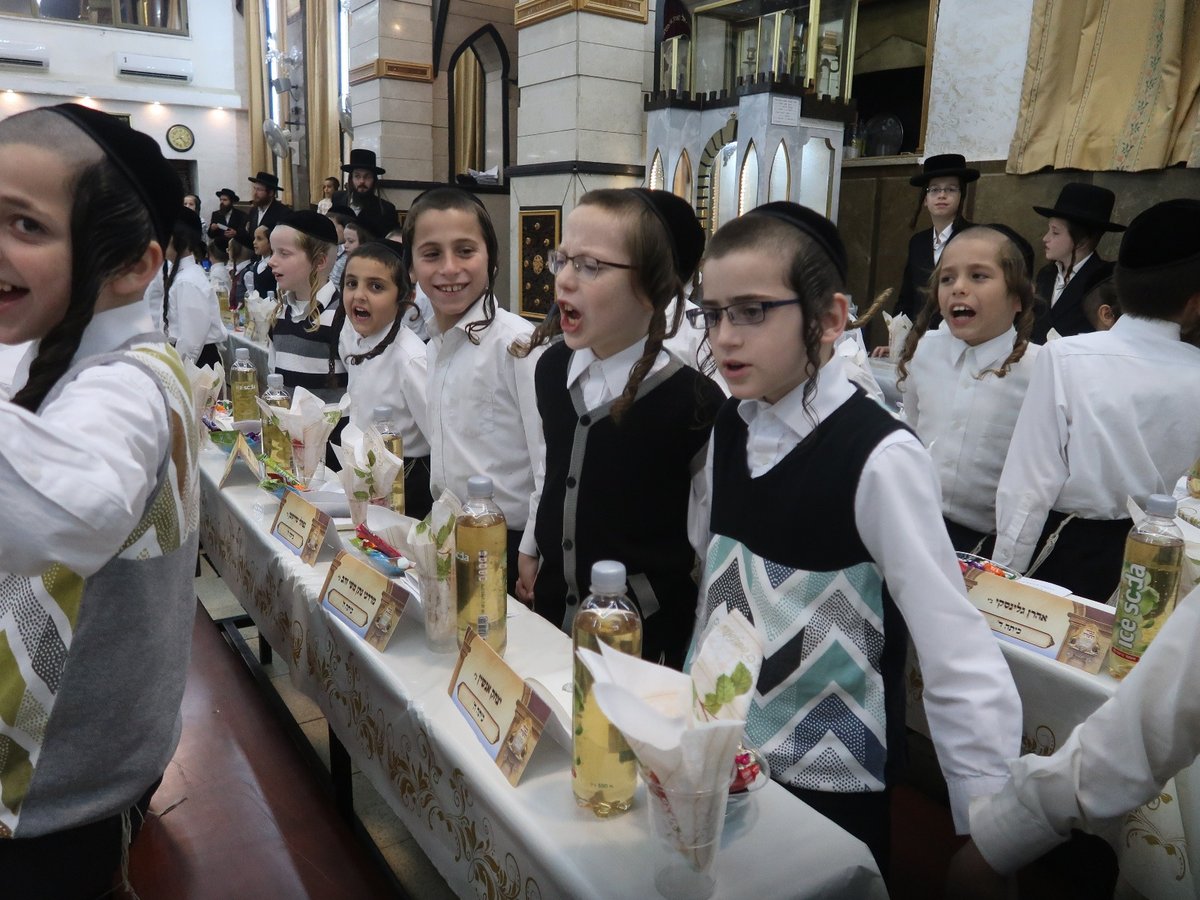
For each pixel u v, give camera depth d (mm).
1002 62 4930
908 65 6047
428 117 8195
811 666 1037
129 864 1225
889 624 1052
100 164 840
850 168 5902
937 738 985
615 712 718
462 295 1807
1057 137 4645
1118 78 4363
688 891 785
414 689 1143
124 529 779
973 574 1433
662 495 1402
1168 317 1562
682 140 5434
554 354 1515
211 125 13938
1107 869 1548
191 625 1051
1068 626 1300
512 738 966
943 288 1867
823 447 1026
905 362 2039
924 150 5418
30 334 880
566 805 910
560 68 5727
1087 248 3543
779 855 857
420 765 1108
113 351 915
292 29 12109
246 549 1823
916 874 1479
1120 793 829
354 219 5590
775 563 1065
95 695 909
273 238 3084
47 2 12664
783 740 1056
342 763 1583
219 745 1511
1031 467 1639
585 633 879
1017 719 969
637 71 5812
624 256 1301
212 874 1226
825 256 1015
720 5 5172
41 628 869
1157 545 1177
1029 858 913
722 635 750
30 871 908
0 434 691
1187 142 4133
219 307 5527
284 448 2008
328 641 1392
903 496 978
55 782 899
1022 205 4902
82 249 840
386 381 2334
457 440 1850
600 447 1403
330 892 1210
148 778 984
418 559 1221
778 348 1013
